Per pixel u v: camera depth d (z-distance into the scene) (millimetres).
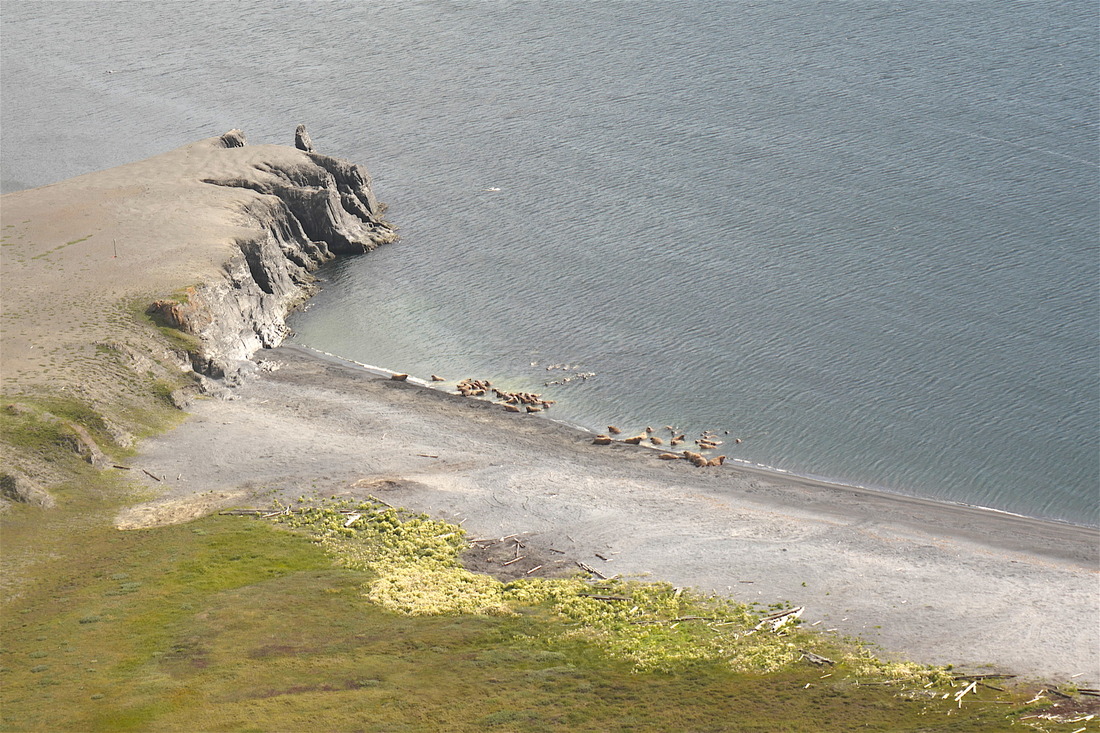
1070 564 81375
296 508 87938
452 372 118938
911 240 138875
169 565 78562
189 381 109375
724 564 79438
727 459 100438
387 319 131625
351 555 80625
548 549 82062
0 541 81625
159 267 124250
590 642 68812
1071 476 94812
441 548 81938
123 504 88500
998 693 62219
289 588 75438
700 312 126438
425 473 95125
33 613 72062
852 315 122875
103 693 61844
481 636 69625
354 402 111125
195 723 58688
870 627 70375
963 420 103312
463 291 137000
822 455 100250
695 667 65688
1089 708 60000
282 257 140000
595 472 96812
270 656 66500
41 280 122500
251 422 104375
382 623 71188
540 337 124875
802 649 67625
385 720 59406
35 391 99562
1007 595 74500
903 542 83625
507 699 61844
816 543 83000
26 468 89375
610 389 113438
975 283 127500
